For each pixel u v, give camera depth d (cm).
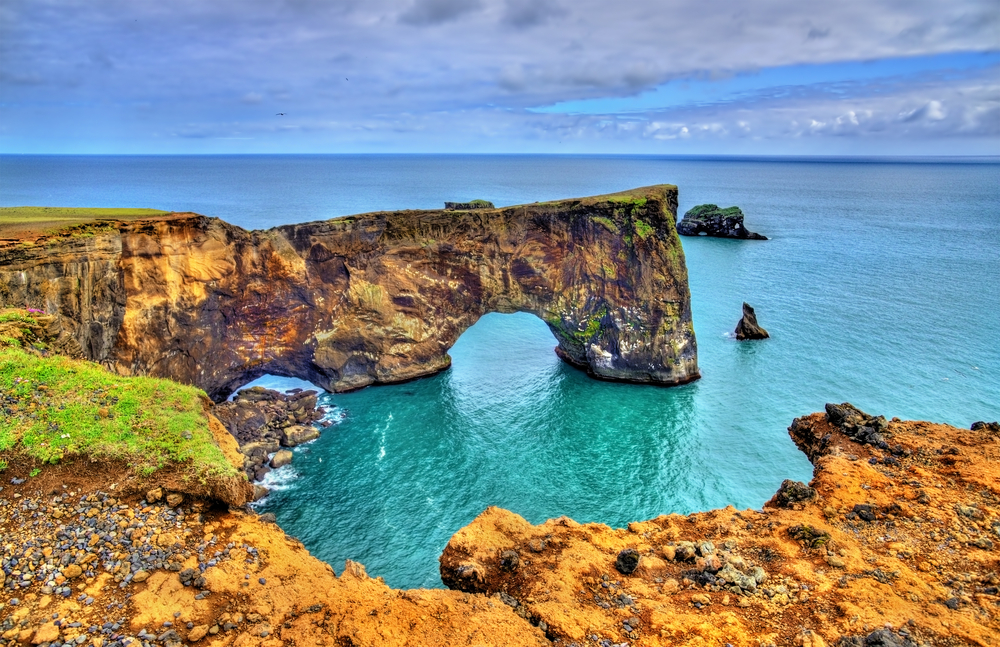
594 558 2084
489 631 1664
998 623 1670
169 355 4281
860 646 1588
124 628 1548
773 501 2605
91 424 2159
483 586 2014
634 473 3991
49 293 3369
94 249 3644
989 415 4441
